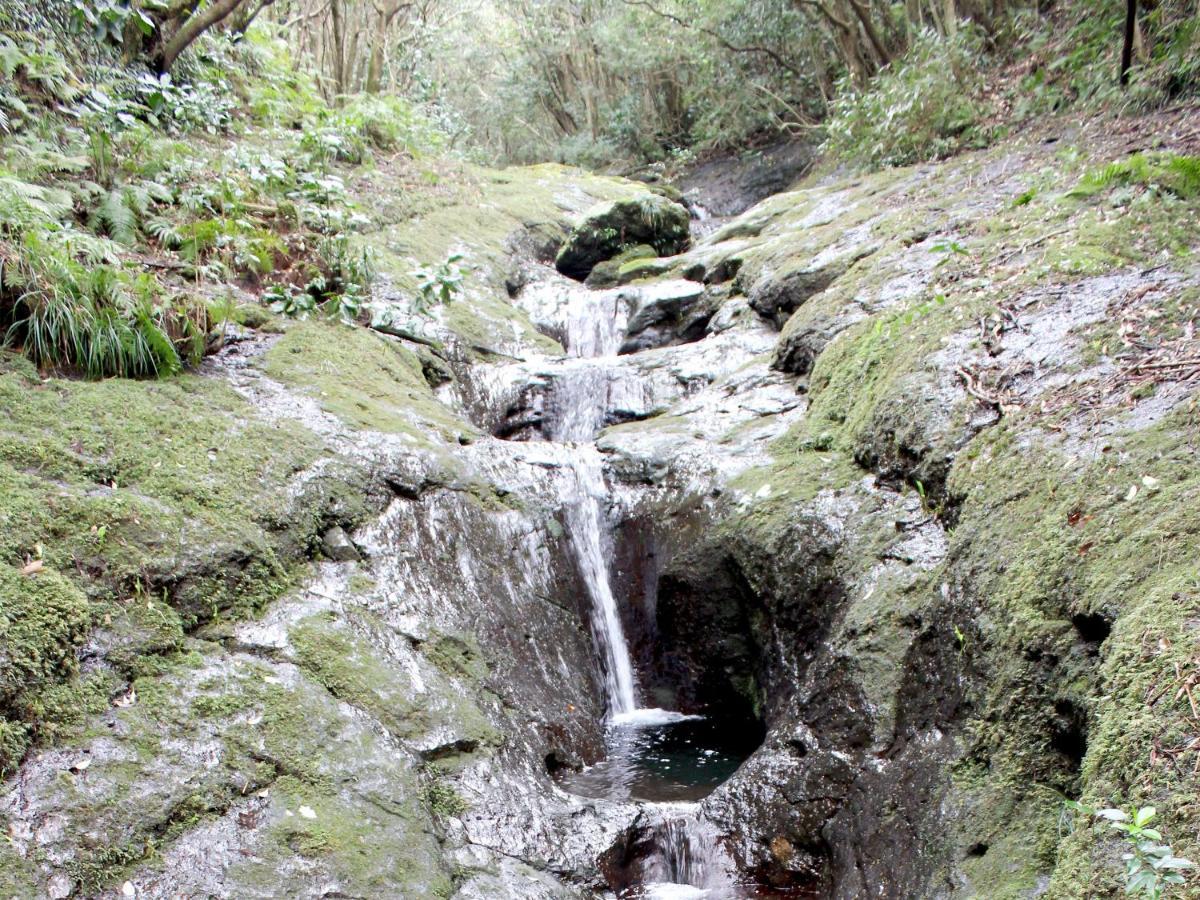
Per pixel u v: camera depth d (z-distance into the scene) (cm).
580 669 597
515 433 825
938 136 1148
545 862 420
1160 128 794
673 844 471
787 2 1664
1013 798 324
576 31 2292
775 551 565
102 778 336
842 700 460
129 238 671
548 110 2642
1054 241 614
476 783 436
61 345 526
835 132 1294
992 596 376
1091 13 1109
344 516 526
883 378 584
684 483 660
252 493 492
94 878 312
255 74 1199
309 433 565
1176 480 328
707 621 621
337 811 373
